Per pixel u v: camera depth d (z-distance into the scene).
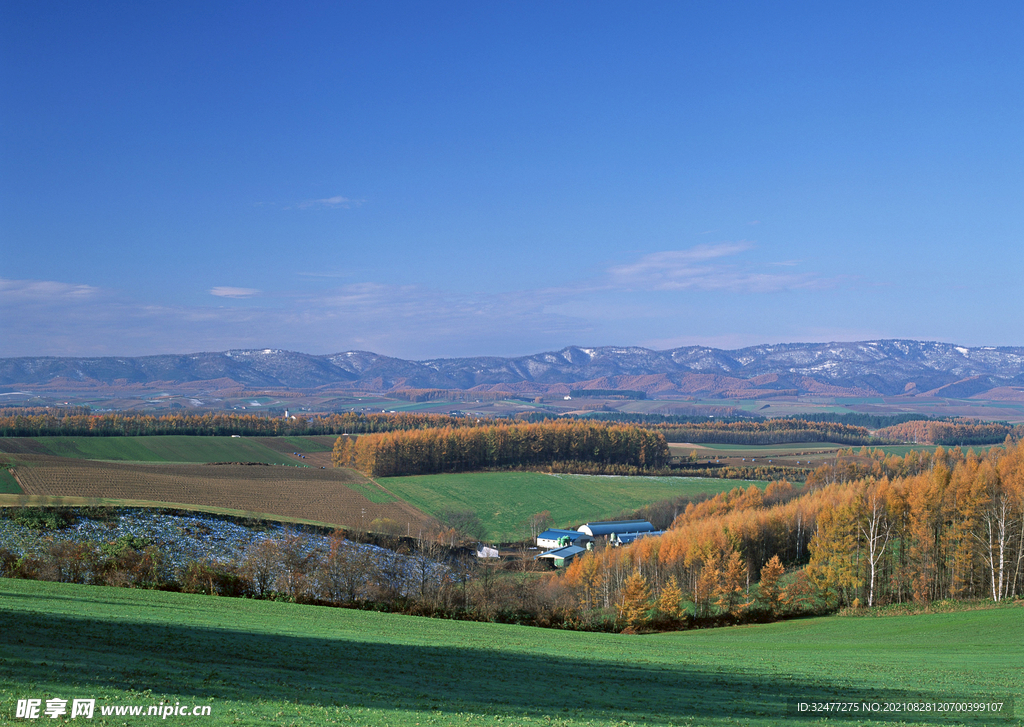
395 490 195.00
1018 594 87.12
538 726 27.88
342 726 25.48
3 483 140.88
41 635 37.28
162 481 162.75
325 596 92.12
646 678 42.00
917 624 74.75
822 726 30.72
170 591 83.81
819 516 107.75
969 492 93.12
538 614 93.50
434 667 41.31
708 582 95.50
